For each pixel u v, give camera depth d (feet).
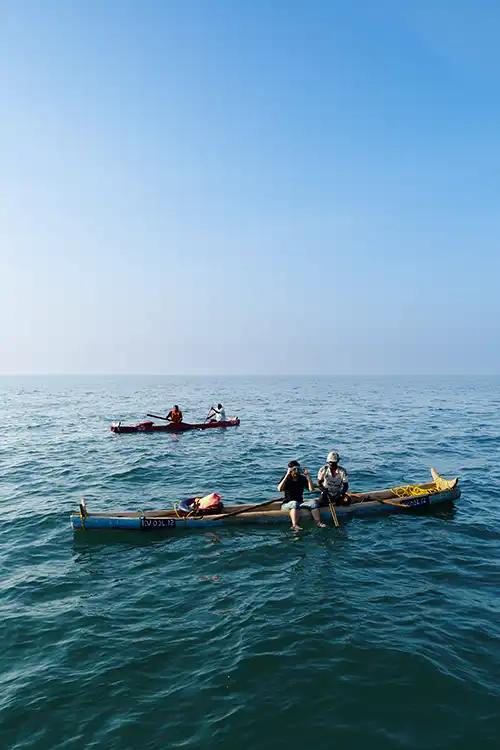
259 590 28.04
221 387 364.58
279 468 59.67
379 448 73.82
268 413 135.85
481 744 16.62
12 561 32.63
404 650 21.68
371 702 18.66
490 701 18.54
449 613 24.94
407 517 40.73
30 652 22.22
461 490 49.06
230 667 20.88
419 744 16.66
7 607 26.32
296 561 32.14
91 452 71.41
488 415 128.77
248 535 37.04
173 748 16.60
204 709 18.44
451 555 32.73
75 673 20.65
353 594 27.25
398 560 32.01
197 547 34.86
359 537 36.40
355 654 21.52
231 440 82.58
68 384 472.44
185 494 48.34
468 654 21.39
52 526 39.32
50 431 95.45
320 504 40.75
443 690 19.17
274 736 17.10
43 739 17.12
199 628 24.08
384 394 248.93
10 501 46.34
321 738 16.98
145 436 87.97
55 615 25.45
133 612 25.76
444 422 110.63
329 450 72.08
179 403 180.55
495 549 33.78
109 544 35.55
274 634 23.30
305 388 336.70
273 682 19.86
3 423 110.01
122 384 463.83
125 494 48.47
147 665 21.11
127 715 18.19
